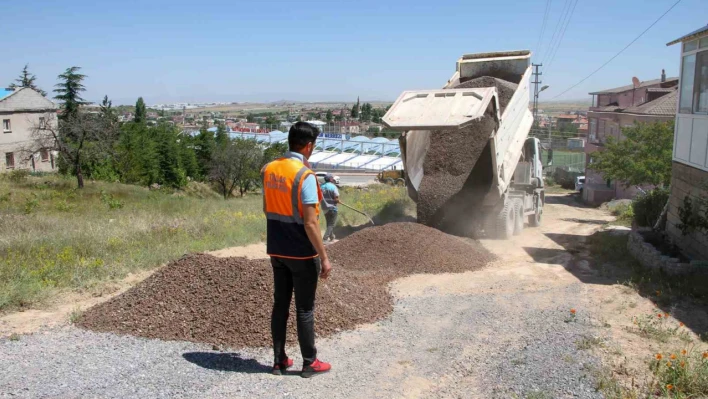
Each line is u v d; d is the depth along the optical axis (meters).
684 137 11.08
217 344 5.11
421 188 12.80
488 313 6.68
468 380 4.64
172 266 6.51
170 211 17.84
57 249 9.34
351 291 6.71
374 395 4.22
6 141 40.91
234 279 6.05
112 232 11.07
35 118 43.47
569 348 5.42
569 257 11.00
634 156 24.30
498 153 12.52
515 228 14.47
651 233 11.42
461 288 8.07
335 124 156.75
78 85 52.50
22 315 5.98
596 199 33.28
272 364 4.72
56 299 6.67
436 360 5.06
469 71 15.95
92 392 3.88
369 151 84.69
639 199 17.75
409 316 6.41
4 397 3.69
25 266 7.81
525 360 5.05
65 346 4.88
